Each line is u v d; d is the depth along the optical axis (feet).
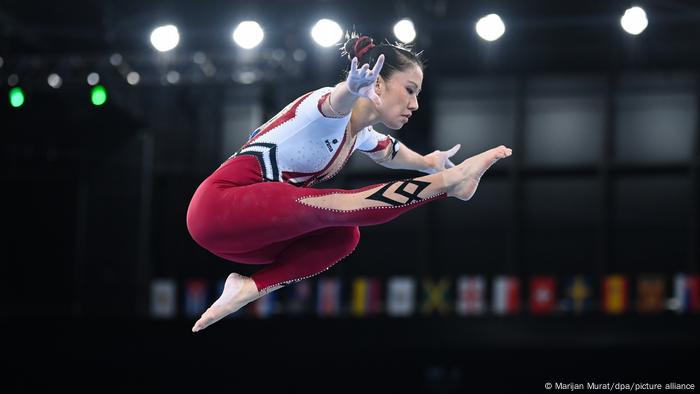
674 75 50.65
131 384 49.88
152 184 52.26
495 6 45.62
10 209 50.65
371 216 12.40
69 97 41.98
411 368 49.65
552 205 51.13
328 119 12.96
